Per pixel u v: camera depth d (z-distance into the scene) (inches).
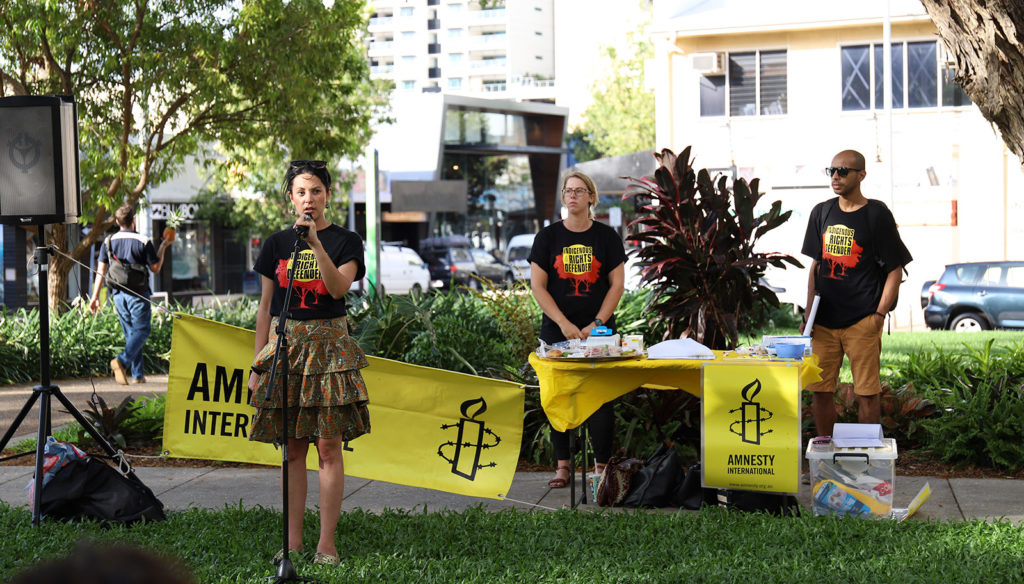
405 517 211.0
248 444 242.4
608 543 190.4
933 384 337.4
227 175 917.8
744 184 280.2
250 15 682.8
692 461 274.2
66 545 187.3
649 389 281.4
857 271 234.7
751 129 1011.9
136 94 706.2
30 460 286.8
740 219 278.1
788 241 998.4
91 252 979.9
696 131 1024.9
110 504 208.2
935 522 198.7
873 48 988.6
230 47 689.0
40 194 217.9
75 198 225.1
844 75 995.9
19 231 1043.3
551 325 240.8
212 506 229.0
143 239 459.5
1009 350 335.9
